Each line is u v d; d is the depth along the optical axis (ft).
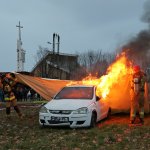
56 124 42.52
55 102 44.65
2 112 60.13
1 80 53.98
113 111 52.54
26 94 88.17
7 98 52.75
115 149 32.35
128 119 50.49
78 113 42.34
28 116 54.39
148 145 34.01
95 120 44.70
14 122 48.93
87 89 47.78
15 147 33.50
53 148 32.83
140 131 40.55
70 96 46.93
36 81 61.16
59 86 61.72
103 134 38.75
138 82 46.06
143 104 46.06
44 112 43.27
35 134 40.06
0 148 33.17
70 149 32.45
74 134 39.29
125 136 38.04
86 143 34.91
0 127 44.73
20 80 62.08
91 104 44.11
